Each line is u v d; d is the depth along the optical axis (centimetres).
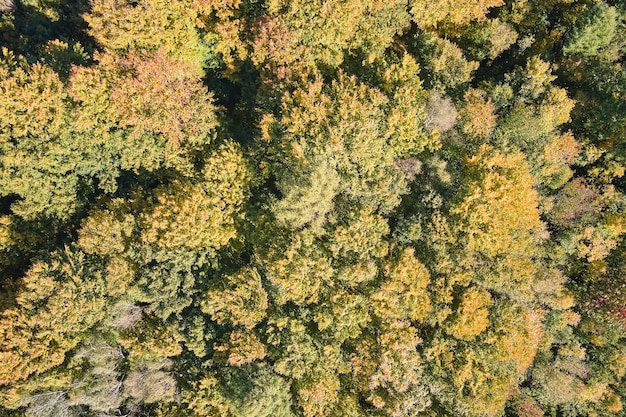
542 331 3042
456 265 2891
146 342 2998
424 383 2856
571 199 3136
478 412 2780
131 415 3073
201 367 3050
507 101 3161
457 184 2948
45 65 3238
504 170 2861
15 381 2855
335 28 3130
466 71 3206
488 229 2772
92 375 2983
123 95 3114
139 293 3095
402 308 2819
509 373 2877
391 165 3000
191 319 3084
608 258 3152
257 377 2817
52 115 3133
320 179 2808
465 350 2797
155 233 3044
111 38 3222
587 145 3206
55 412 2930
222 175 3209
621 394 3169
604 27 2988
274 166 3178
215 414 2942
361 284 2952
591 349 3189
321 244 3052
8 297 3130
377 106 2956
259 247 3112
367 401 2997
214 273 3212
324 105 2973
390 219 3111
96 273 3031
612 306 2994
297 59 3206
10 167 3180
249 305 2944
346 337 2912
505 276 2845
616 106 3031
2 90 3016
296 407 2959
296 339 2895
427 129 3036
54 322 2858
